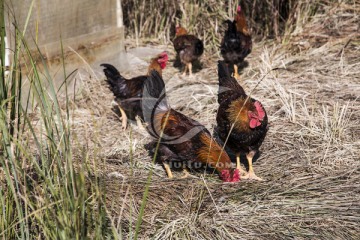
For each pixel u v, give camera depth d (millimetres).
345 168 6395
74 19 8773
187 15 10891
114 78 7797
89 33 9148
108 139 7375
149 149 6887
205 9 10805
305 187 6020
